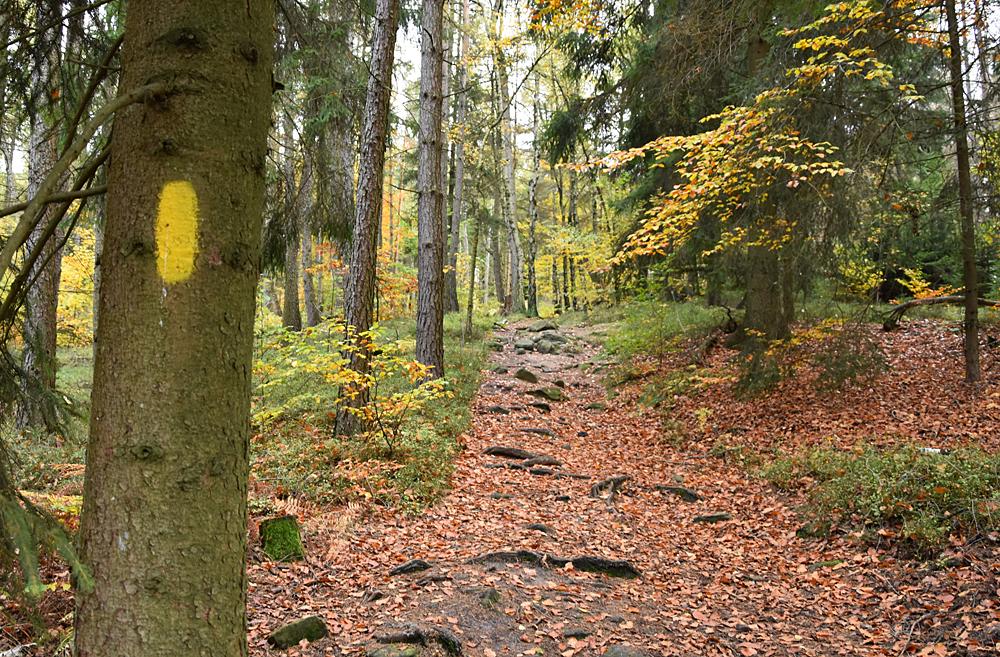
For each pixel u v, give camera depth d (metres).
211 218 1.67
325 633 4.05
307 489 6.61
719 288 14.99
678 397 11.74
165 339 1.61
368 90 8.53
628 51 13.05
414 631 4.00
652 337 16.22
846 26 7.53
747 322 12.83
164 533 1.59
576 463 9.22
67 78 3.45
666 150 8.13
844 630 4.59
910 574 5.15
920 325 13.08
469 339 18.83
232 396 1.72
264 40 1.83
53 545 1.55
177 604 1.60
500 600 4.70
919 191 9.91
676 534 6.66
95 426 1.65
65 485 5.89
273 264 7.23
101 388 1.65
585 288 27.03
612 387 13.87
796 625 4.71
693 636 4.50
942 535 5.36
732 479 8.14
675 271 14.99
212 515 1.67
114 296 1.64
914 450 6.94
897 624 4.55
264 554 5.13
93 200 4.07
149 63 1.66
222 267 1.69
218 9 1.71
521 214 36.72
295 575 4.93
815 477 7.38
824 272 10.09
